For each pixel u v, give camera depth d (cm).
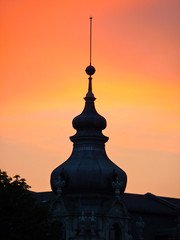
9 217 18188
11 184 18625
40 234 18300
